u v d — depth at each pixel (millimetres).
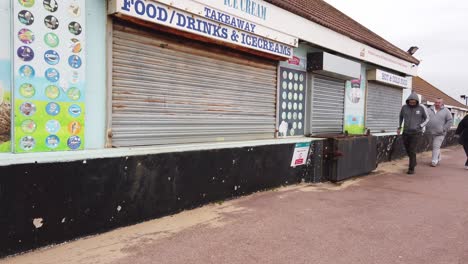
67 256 3408
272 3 6406
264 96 6887
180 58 5199
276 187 6660
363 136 8477
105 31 4262
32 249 3453
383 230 4500
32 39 3594
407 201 6051
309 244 3955
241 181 5852
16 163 3277
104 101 4312
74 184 3709
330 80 8875
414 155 9016
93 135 4223
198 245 3809
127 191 4203
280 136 7387
